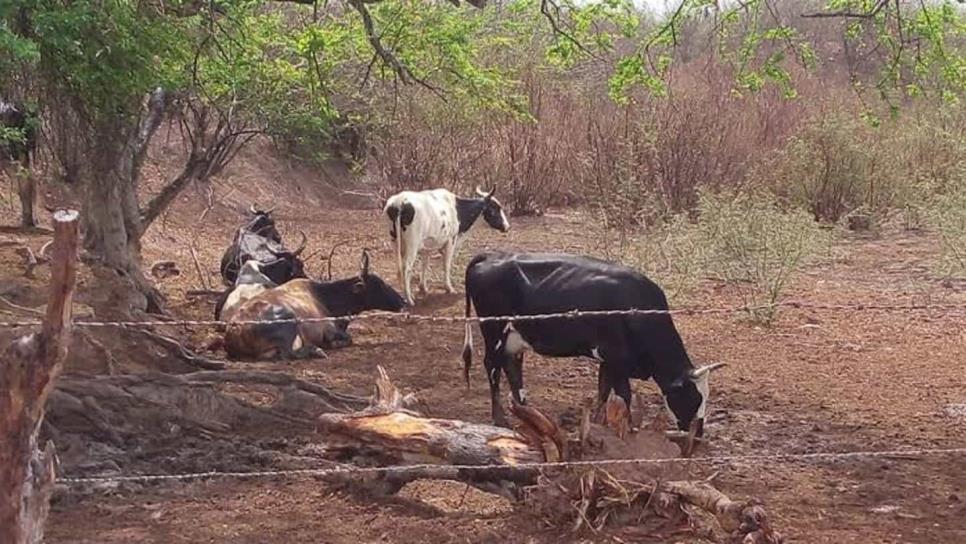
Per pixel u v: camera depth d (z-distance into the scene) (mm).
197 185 22297
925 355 11883
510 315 8523
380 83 22016
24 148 11992
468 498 7262
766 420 9289
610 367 8352
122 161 12273
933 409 9719
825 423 9211
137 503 7004
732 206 16031
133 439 8031
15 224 17000
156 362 9742
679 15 10727
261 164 25375
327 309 12414
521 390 8812
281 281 14047
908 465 8055
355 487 7121
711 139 21844
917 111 23781
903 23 10172
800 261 15898
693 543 6242
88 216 12297
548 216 23734
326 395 8836
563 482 6484
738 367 11281
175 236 19781
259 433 8445
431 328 13172
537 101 24250
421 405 9453
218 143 14734
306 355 11461
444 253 15820
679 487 6297
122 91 8703
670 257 16047
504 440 6852
